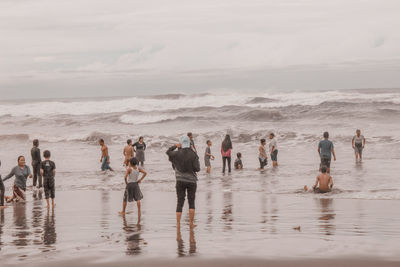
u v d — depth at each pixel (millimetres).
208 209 12789
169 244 8398
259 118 51031
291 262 7004
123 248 8156
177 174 9781
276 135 36875
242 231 9562
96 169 24297
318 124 43031
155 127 48219
